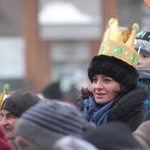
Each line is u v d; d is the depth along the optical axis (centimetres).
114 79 809
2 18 3525
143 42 904
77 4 3036
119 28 866
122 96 813
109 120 804
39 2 3041
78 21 3036
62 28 3056
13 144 825
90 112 823
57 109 603
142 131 675
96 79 819
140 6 3488
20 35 3381
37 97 828
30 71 3050
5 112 823
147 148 659
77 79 2525
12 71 3092
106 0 2862
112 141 577
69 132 602
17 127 606
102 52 834
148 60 899
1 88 1744
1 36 3356
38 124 598
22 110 816
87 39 3102
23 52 3125
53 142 597
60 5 3016
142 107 809
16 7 3534
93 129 611
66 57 3259
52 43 3177
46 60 3177
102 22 2931
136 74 820
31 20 3023
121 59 816
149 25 3456
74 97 1562
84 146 560
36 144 598
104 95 812
